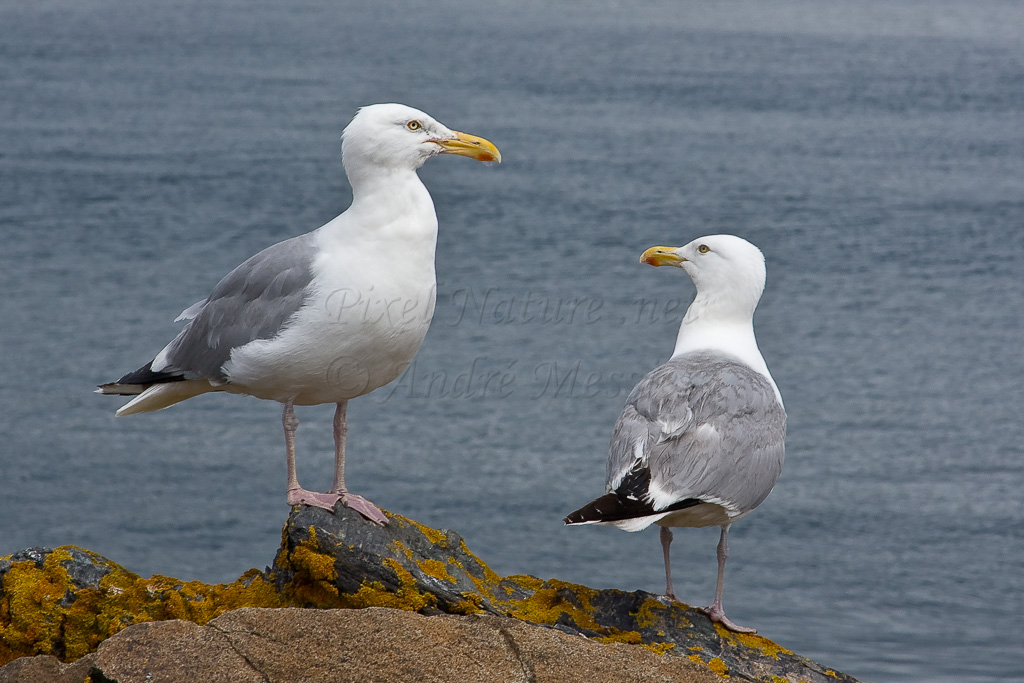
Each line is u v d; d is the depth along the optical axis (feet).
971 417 80.53
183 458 69.36
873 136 227.61
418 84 304.50
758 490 27.63
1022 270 118.42
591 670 22.34
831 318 102.42
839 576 58.23
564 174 170.81
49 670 22.25
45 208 135.03
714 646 26.30
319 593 24.82
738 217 139.44
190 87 284.20
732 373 28.60
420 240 26.37
